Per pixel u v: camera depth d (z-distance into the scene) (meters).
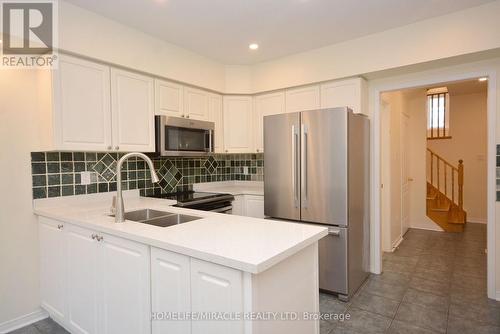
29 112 2.22
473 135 5.59
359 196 2.77
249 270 1.06
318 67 3.04
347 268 2.50
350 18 2.42
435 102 5.96
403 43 2.55
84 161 2.55
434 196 5.46
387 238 3.82
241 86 3.57
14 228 2.17
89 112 2.26
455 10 2.29
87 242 1.81
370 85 3.10
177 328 1.34
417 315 2.27
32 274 2.26
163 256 1.39
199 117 3.25
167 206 2.39
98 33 2.27
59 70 2.08
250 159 4.14
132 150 2.56
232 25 2.52
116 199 1.80
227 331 1.17
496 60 2.41
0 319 2.12
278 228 1.61
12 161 2.15
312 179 2.65
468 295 2.58
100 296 1.73
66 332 2.10
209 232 1.52
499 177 2.43
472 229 5.03
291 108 3.32
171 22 2.45
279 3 2.18
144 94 2.67
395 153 4.11
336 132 2.51
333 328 2.11
